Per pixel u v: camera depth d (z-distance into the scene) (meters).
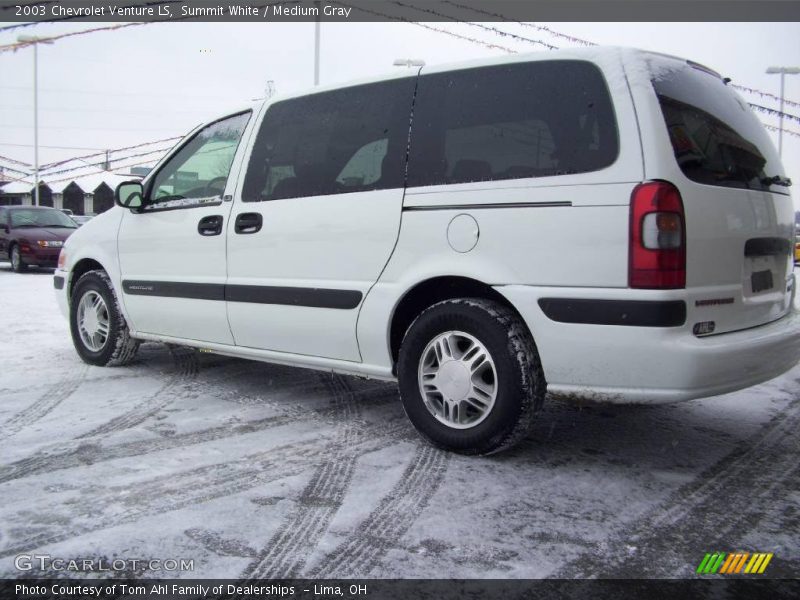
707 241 2.90
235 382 4.92
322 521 2.64
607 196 2.86
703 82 3.36
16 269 15.22
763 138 3.65
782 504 2.86
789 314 3.63
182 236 4.50
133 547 2.43
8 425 3.84
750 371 2.99
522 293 3.04
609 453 3.46
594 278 2.88
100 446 3.49
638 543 2.50
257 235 4.04
